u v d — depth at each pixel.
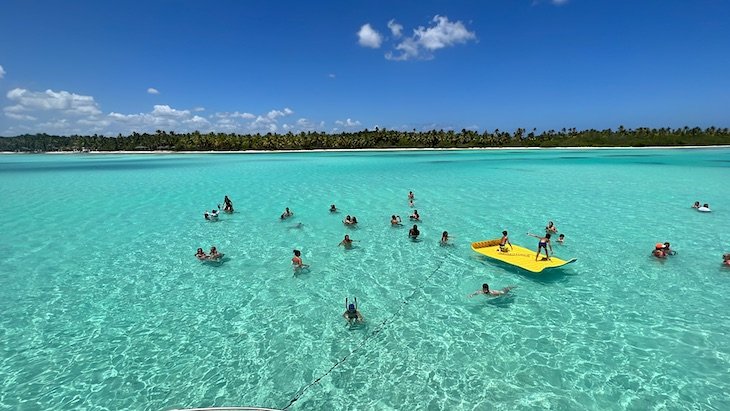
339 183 34.19
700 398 7.27
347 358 8.70
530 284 12.14
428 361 8.52
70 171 50.94
